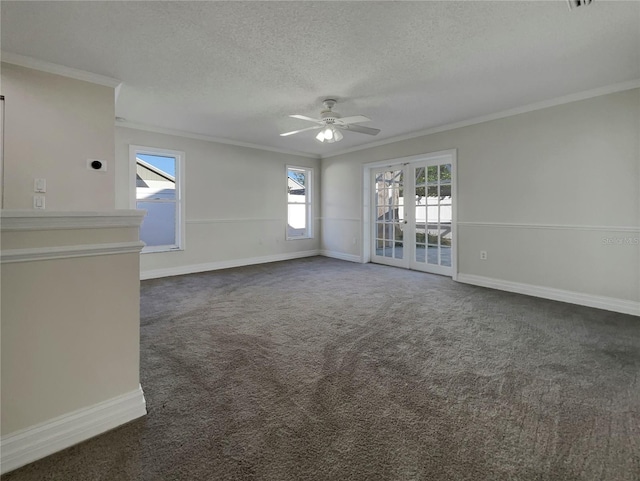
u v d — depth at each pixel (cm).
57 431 130
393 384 183
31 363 125
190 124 450
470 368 202
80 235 135
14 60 256
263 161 598
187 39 232
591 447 134
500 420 152
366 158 586
